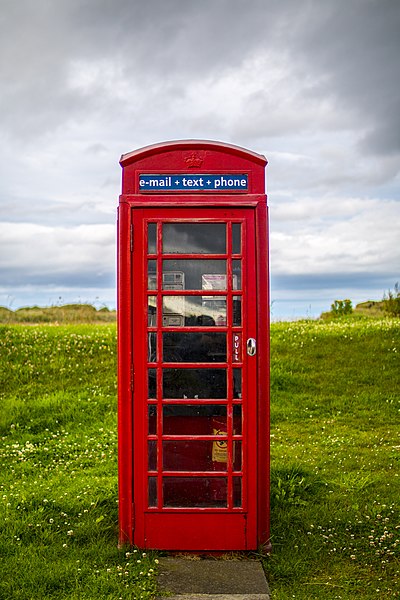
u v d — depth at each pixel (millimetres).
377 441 9930
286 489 7266
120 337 5664
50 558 5492
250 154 5707
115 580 5047
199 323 5715
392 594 4914
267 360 5691
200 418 5742
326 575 5312
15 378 12781
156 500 5695
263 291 5688
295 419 11273
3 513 6492
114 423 10680
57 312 24500
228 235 5660
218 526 5652
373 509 6633
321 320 21141
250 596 4875
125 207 5641
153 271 5688
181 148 5707
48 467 8680
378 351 14789
